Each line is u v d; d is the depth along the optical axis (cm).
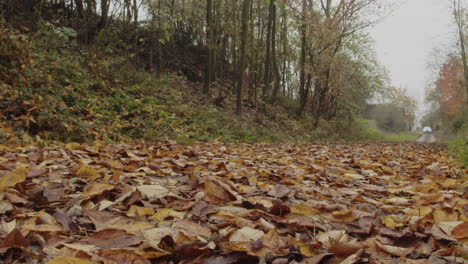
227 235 153
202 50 2292
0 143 511
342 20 2169
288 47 2741
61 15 1291
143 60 1709
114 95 1041
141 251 128
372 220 187
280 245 147
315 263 131
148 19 1577
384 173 470
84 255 123
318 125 2367
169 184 281
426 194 293
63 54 1031
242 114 1680
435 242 159
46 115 659
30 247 138
